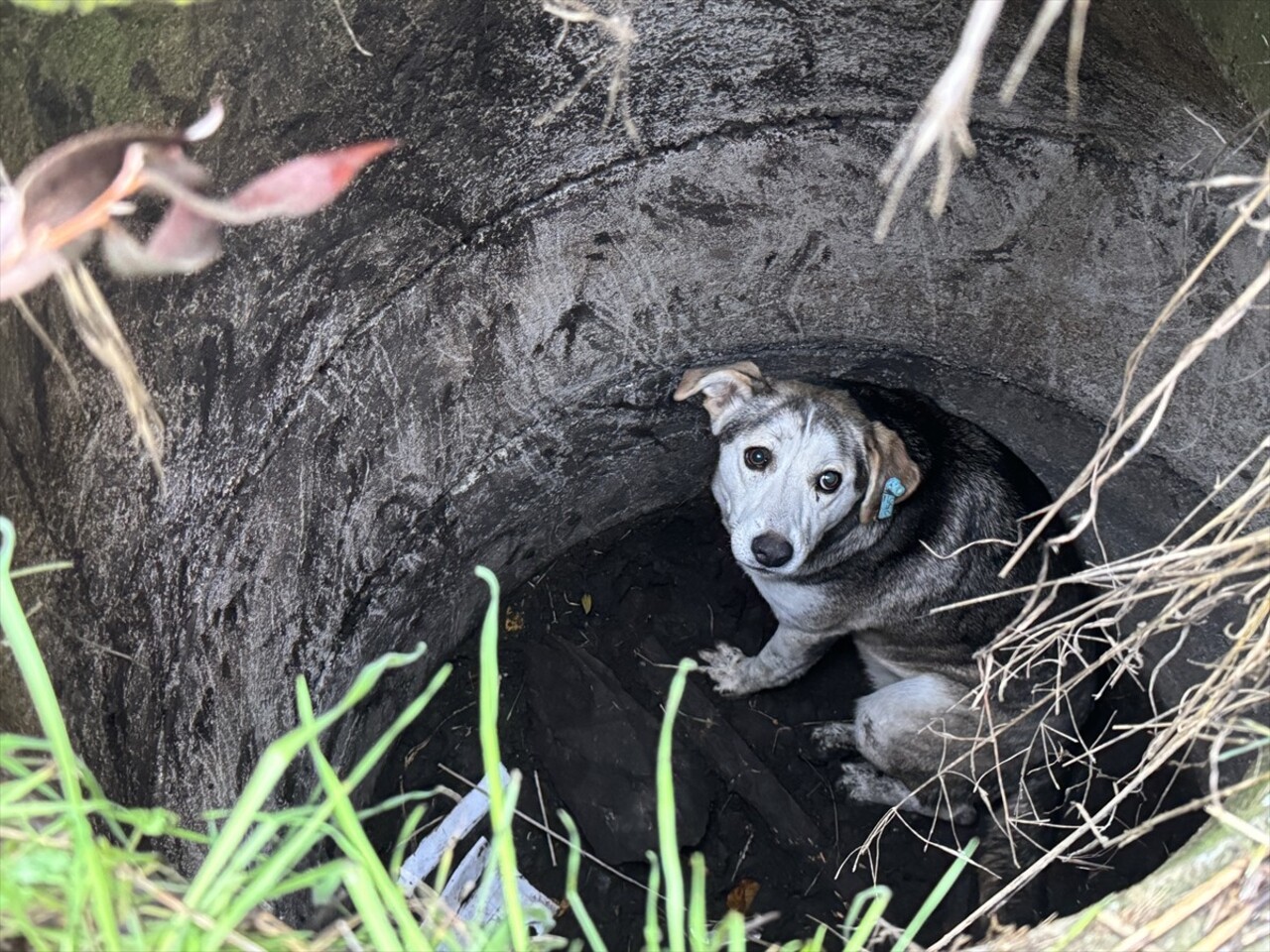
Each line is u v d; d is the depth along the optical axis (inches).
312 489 38.4
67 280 17.3
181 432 31.1
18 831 17.6
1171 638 47.0
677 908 19.0
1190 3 27.1
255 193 13.3
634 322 46.1
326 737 43.3
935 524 43.1
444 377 42.0
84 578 27.6
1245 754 43.3
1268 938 18.5
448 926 19.6
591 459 50.7
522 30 33.3
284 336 34.3
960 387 48.8
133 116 24.9
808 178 41.9
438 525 46.4
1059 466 49.0
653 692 52.0
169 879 19.7
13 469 23.6
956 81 15.0
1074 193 38.0
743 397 42.8
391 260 36.9
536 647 52.5
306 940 19.3
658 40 36.1
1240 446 39.3
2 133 21.3
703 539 55.1
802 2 35.6
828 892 48.0
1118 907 20.0
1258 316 34.8
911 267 44.2
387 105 32.1
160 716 32.1
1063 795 45.8
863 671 53.0
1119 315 40.4
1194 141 32.8
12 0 19.0
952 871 21.8
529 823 48.8
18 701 22.2
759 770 50.0
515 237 40.4
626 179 41.0
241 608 36.6
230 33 26.2
